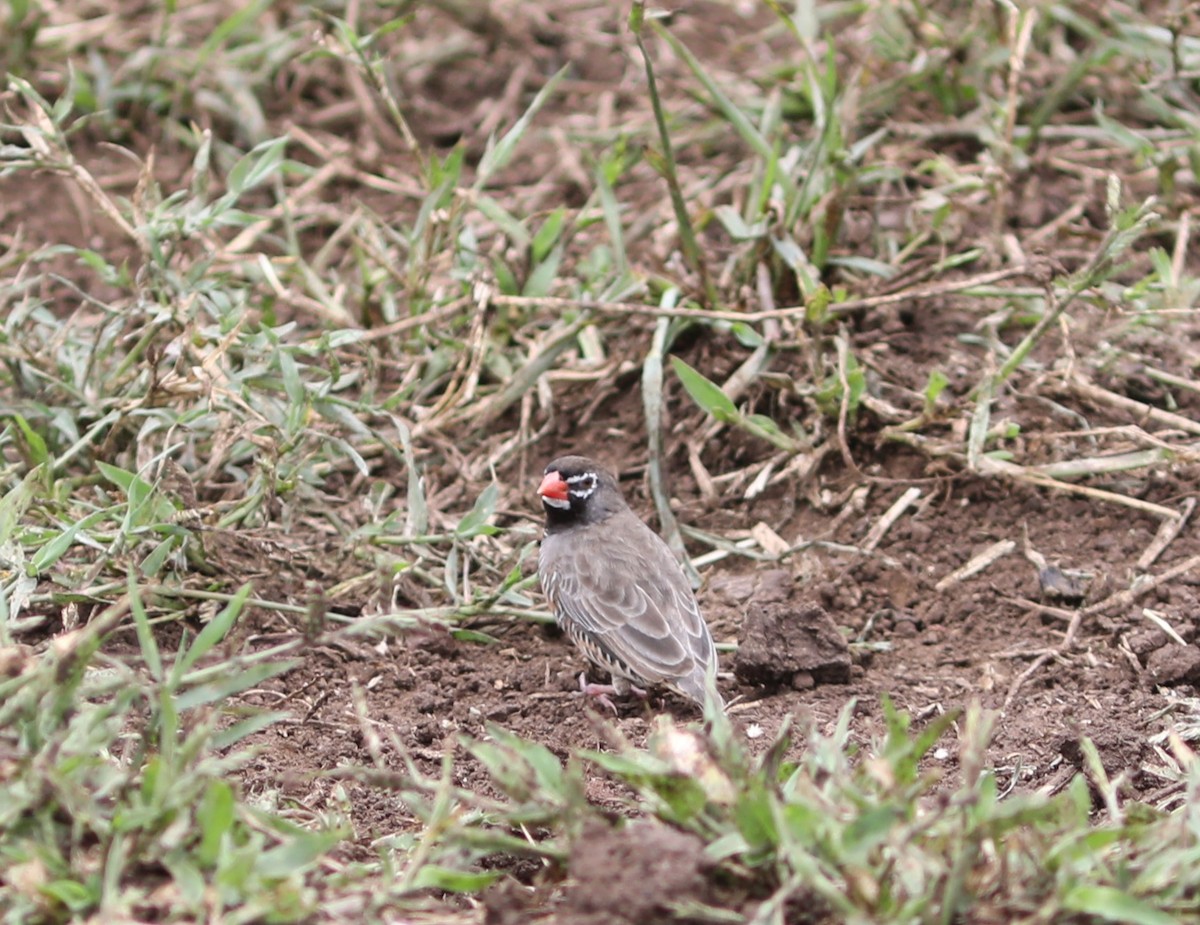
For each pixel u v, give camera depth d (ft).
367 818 29.32
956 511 40.78
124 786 24.41
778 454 42.55
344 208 54.13
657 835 23.58
